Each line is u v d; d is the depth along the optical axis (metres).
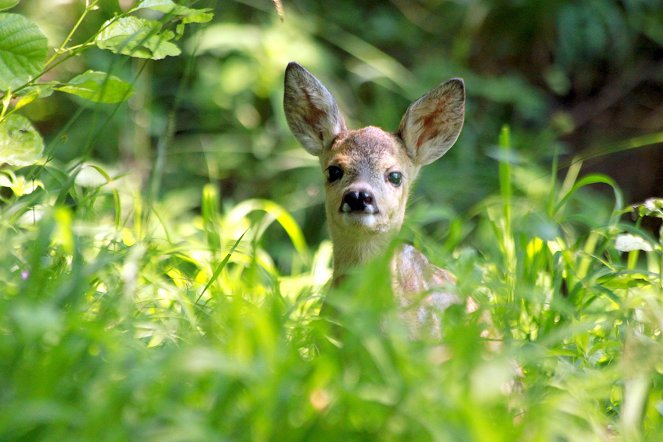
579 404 6.80
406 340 7.19
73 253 7.31
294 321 8.20
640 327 8.55
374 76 19.62
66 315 6.56
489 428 5.49
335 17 20.95
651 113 21.28
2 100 9.20
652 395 7.43
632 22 20.58
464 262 10.10
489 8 20.75
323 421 5.87
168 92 19.62
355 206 10.36
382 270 7.04
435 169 18.73
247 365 5.97
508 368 6.69
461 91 11.84
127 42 8.87
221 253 10.33
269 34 18.70
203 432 5.42
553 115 21.39
